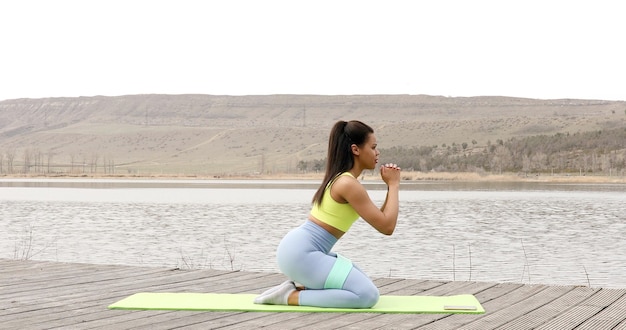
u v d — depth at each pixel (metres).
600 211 46.81
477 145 167.75
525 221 38.06
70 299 7.35
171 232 30.64
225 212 44.97
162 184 117.00
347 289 6.75
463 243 26.08
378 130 191.25
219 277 8.98
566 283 16.69
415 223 36.38
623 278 17.47
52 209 47.66
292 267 6.84
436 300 7.23
